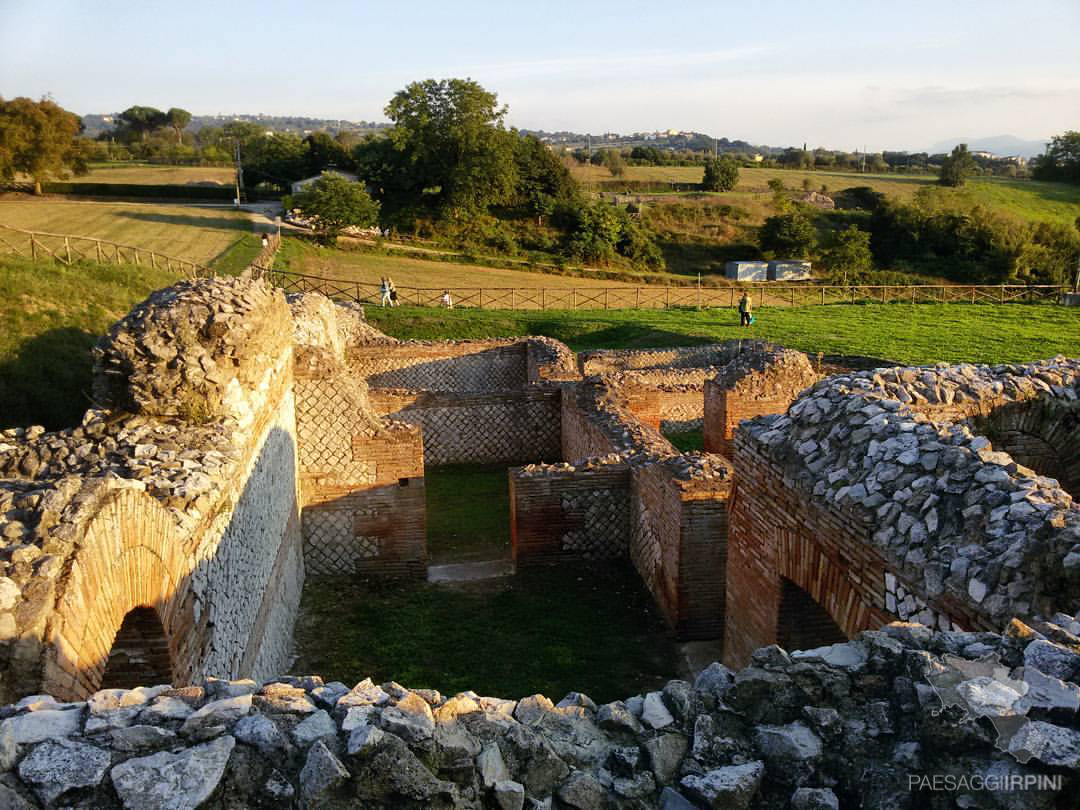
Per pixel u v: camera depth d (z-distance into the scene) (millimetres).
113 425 7492
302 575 11898
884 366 23125
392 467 12117
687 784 3566
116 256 33312
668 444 13062
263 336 9117
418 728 3428
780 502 6953
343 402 11875
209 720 3396
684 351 23797
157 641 5297
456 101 63188
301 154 76562
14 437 7402
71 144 66375
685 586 9875
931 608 5113
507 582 11852
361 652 9922
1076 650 3887
